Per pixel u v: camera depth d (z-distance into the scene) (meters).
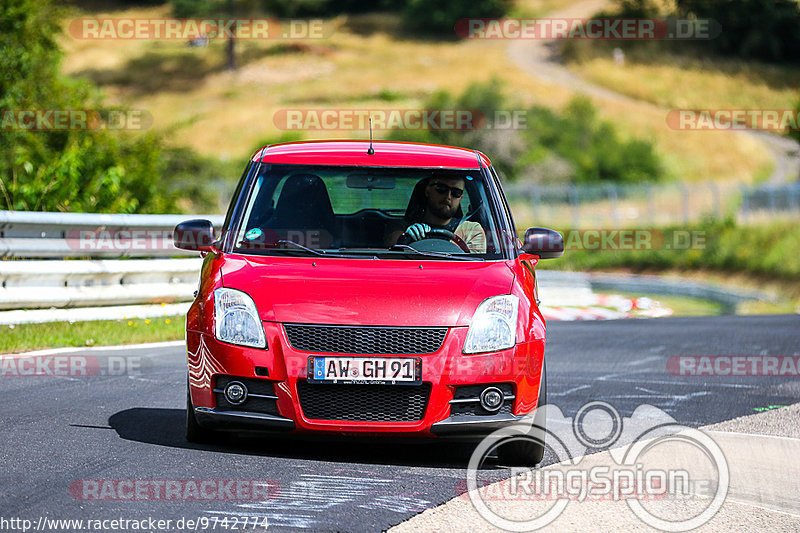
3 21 73.56
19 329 36.53
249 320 19.97
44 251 38.75
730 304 102.44
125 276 41.88
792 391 31.44
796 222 136.75
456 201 23.28
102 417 23.80
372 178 23.36
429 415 19.66
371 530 15.73
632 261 133.25
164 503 16.78
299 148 24.62
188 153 119.06
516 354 20.16
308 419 19.69
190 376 20.81
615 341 44.50
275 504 16.95
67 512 16.08
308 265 21.31
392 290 20.34
